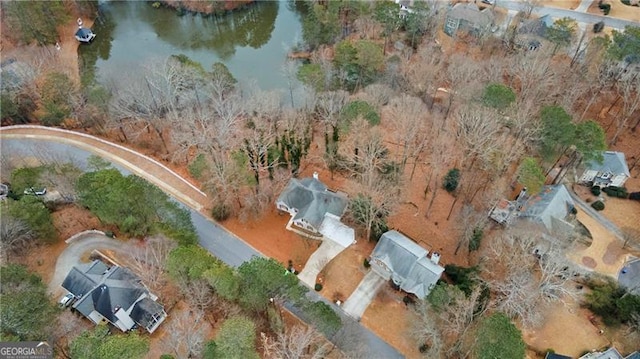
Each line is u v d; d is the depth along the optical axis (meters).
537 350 56.69
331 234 71.69
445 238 70.00
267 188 74.81
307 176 80.62
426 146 79.06
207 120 81.94
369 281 66.25
